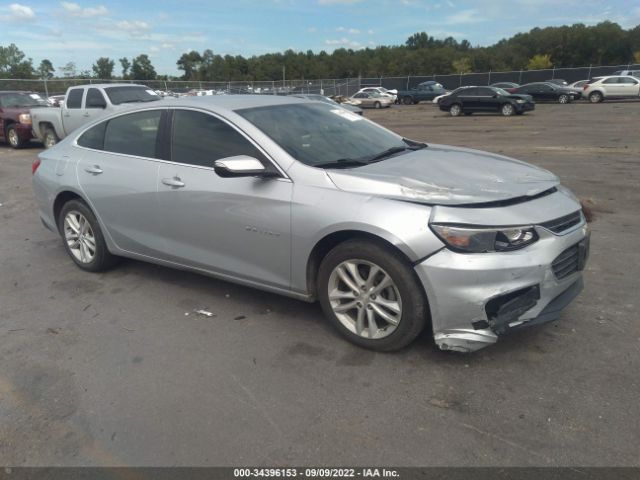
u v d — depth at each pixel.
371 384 3.07
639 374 3.04
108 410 2.94
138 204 4.39
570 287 3.37
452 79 52.44
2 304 4.43
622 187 8.05
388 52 106.38
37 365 3.44
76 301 4.44
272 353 3.47
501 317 2.98
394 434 2.65
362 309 3.39
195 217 4.02
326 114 4.50
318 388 3.06
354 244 3.27
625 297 4.06
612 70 46.97
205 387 3.12
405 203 3.11
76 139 5.10
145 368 3.36
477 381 3.05
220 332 3.79
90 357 3.52
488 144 14.30
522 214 3.05
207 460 2.53
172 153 4.21
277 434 2.69
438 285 2.98
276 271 3.71
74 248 5.17
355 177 3.35
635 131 16.06
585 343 3.40
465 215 2.98
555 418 2.70
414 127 21.20
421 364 3.25
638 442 2.51
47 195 5.19
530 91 33.78
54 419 2.88
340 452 2.54
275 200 3.55
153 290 4.61
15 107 16.08
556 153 11.98
